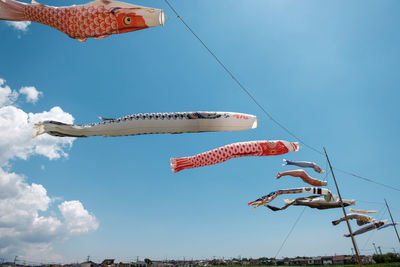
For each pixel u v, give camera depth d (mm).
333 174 14516
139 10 4281
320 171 9922
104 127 5320
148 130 5566
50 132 5180
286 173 10102
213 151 7391
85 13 4270
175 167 7367
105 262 49844
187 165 7375
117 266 49938
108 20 4293
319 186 10258
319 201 13094
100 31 4418
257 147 7465
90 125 5320
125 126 5391
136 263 53500
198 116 5703
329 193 10992
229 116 5867
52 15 4332
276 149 7484
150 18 4281
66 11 4312
